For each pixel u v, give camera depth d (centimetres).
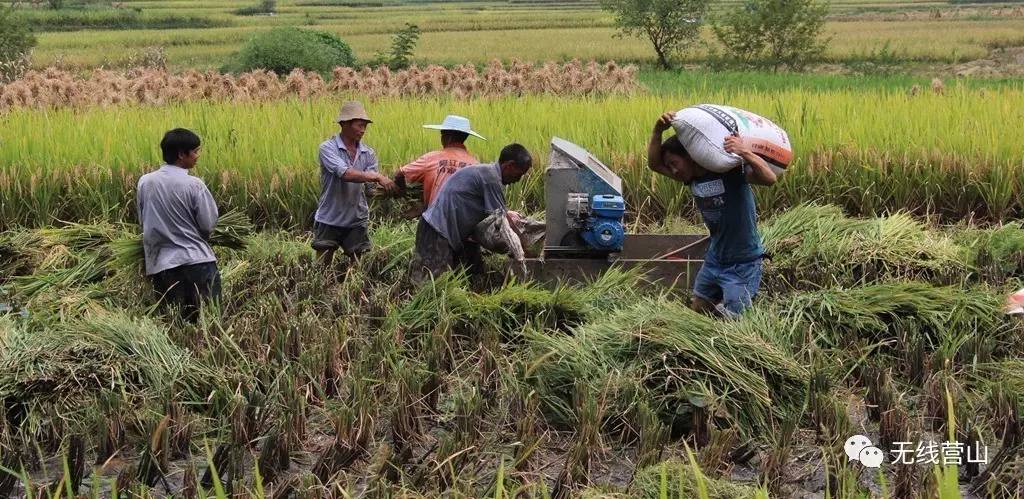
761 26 3184
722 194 621
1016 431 496
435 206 709
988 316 631
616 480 482
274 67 2961
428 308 658
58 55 4034
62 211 1015
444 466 466
